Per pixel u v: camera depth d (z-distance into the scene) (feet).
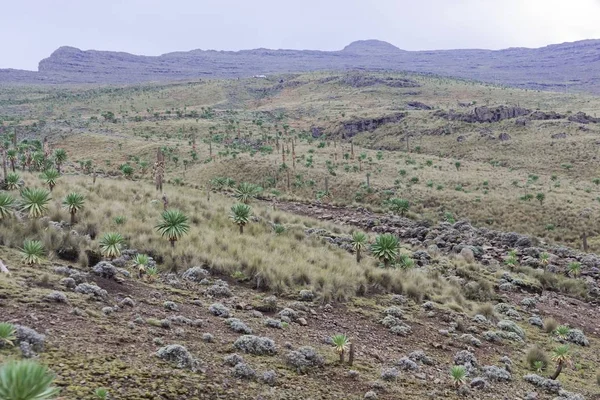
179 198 110.22
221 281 54.39
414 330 53.78
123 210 79.36
